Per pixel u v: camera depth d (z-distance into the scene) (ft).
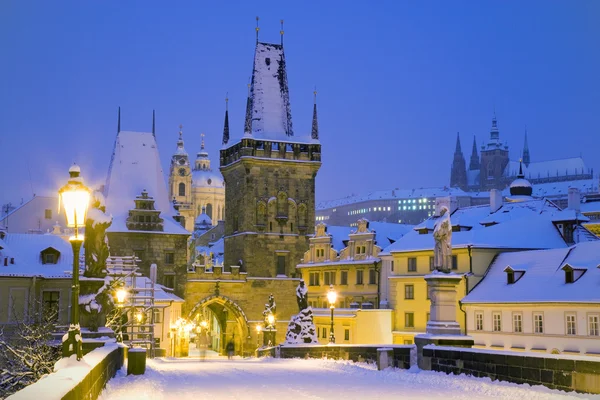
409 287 333.83
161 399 88.53
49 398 46.57
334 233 427.33
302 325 231.71
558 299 243.81
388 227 411.75
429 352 126.82
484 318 277.03
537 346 250.98
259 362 173.99
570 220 313.12
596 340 229.45
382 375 123.95
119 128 446.60
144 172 438.81
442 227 138.00
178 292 422.41
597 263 248.73
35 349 171.83
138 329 299.58
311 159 458.50
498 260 296.51
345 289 397.39
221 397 91.09
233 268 437.17
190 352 467.52
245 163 447.01
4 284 276.62
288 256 450.30
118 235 414.41
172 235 422.41
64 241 308.40
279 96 469.98
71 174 81.46
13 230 477.77
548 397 84.79
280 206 453.17
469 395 92.17
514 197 445.37
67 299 286.46
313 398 89.76
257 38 474.90
